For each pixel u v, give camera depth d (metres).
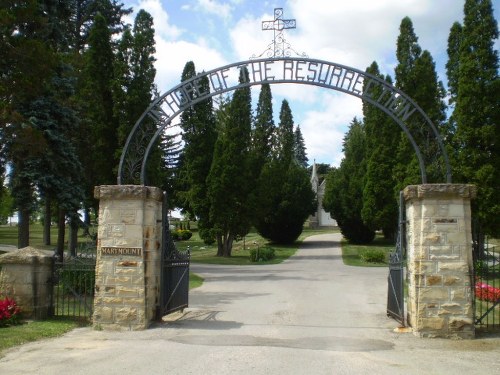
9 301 9.96
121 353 7.68
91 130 20.62
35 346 8.18
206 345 8.27
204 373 6.55
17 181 17.88
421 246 9.25
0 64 14.62
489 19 21.11
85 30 31.12
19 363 7.07
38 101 17.58
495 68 21.19
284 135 44.09
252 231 64.06
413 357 7.58
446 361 7.34
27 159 17.67
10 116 14.61
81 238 42.72
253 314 11.64
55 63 15.03
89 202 21.64
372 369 6.84
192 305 13.13
